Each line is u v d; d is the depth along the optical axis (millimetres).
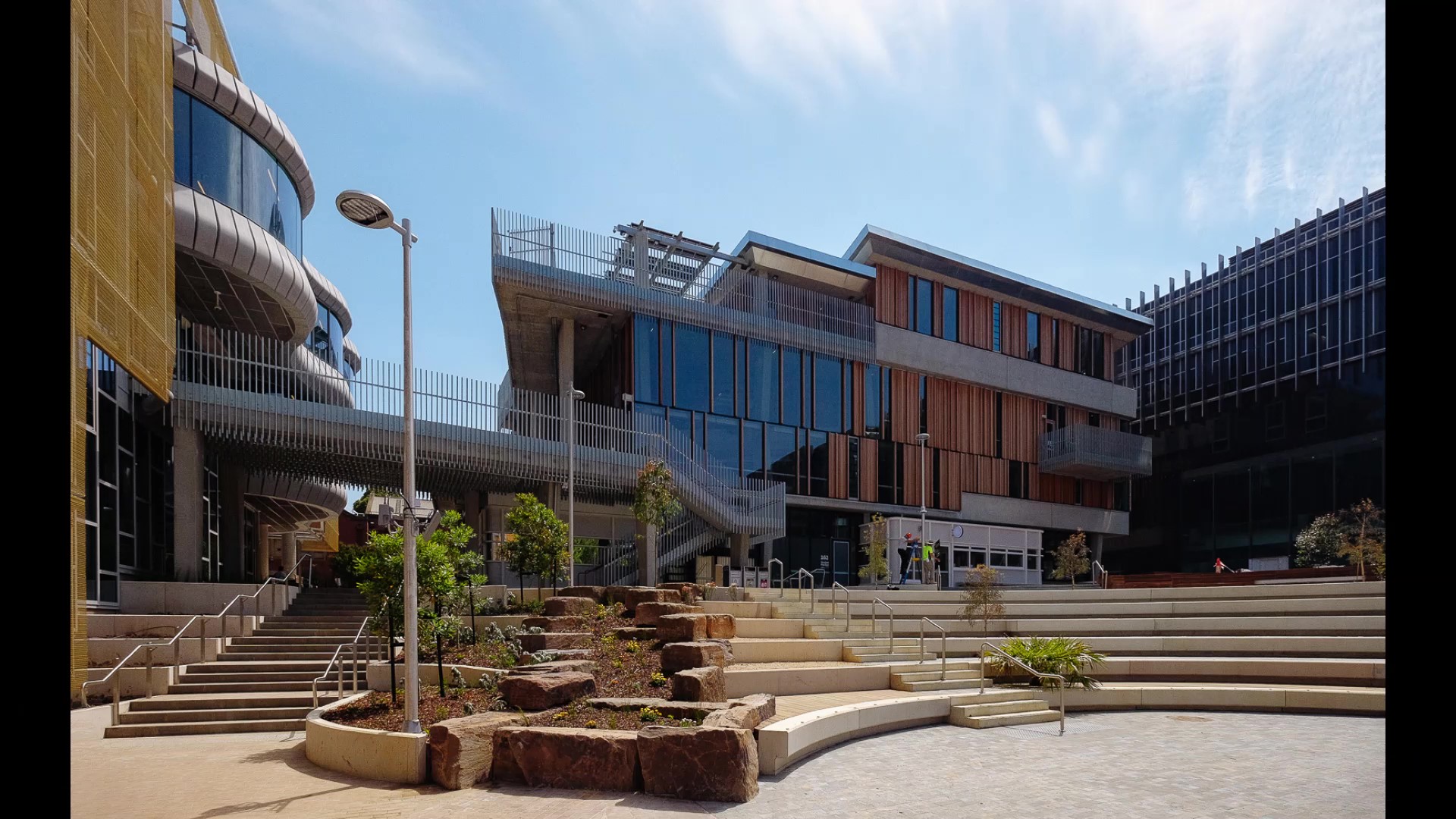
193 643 16031
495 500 29828
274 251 24094
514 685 10914
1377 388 46844
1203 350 58719
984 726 13547
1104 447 43906
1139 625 20047
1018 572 39406
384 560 11852
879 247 37812
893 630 19219
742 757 8711
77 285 13328
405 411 10258
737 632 17422
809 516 36094
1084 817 8242
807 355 35656
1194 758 11164
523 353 35938
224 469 27641
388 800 8445
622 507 31219
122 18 15516
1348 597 19484
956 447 40344
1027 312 44188
